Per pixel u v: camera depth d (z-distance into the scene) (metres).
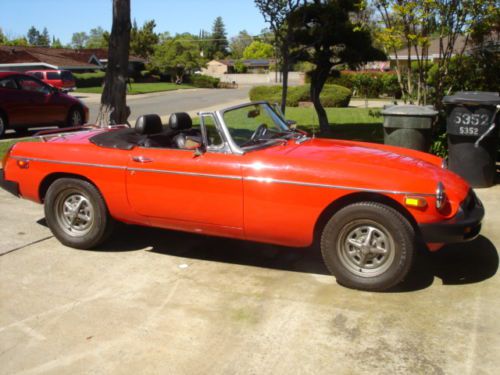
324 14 12.25
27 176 5.54
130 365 3.40
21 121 13.67
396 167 4.40
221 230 4.79
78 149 5.32
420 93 10.23
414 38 9.36
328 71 13.44
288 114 21.03
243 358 3.45
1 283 4.64
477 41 10.36
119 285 4.59
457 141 7.69
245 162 4.58
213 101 32.69
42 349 3.60
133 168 4.98
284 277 4.72
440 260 5.04
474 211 4.43
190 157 4.80
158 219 5.04
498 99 7.36
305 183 4.36
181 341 3.67
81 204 5.36
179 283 4.62
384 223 4.19
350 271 4.39
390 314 3.99
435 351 3.48
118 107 10.55
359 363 3.37
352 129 14.81
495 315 3.95
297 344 3.60
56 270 4.92
